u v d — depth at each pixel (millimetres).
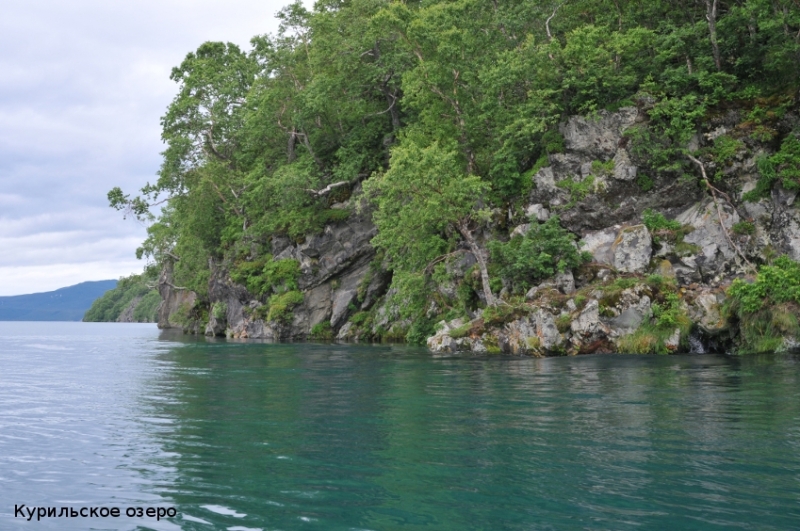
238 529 5848
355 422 10719
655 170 28688
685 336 24344
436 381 16422
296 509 6344
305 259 43656
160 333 65938
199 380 17797
